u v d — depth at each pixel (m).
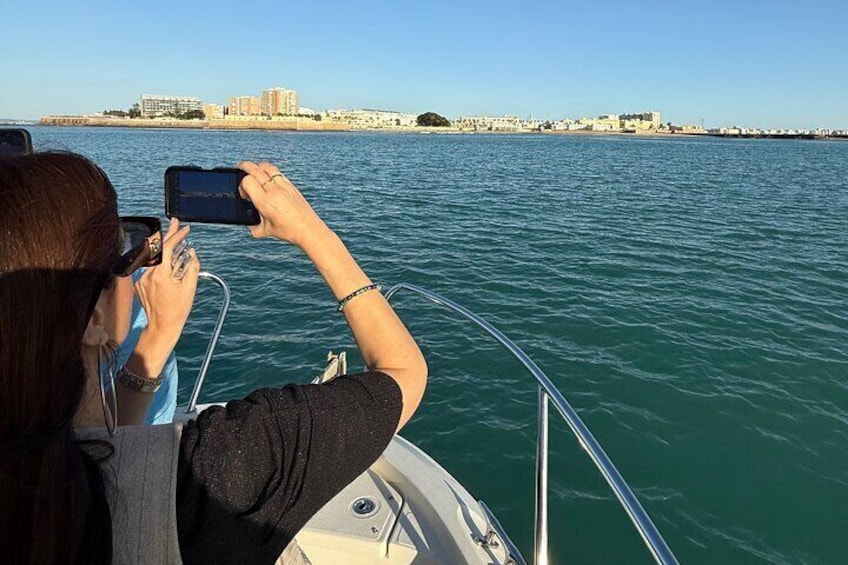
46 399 0.69
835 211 20.06
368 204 19.02
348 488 2.48
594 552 4.09
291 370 6.22
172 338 1.44
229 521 0.85
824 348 7.33
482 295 9.10
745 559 4.07
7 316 0.68
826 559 4.10
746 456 5.12
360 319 1.15
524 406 5.76
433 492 2.41
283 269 9.87
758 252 12.88
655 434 5.38
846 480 4.86
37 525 0.67
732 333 7.71
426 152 57.91
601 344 7.22
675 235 14.62
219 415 0.92
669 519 4.40
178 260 1.38
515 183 27.69
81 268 0.76
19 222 0.71
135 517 0.82
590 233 14.59
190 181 1.27
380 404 1.00
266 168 1.23
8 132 1.66
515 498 4.57
